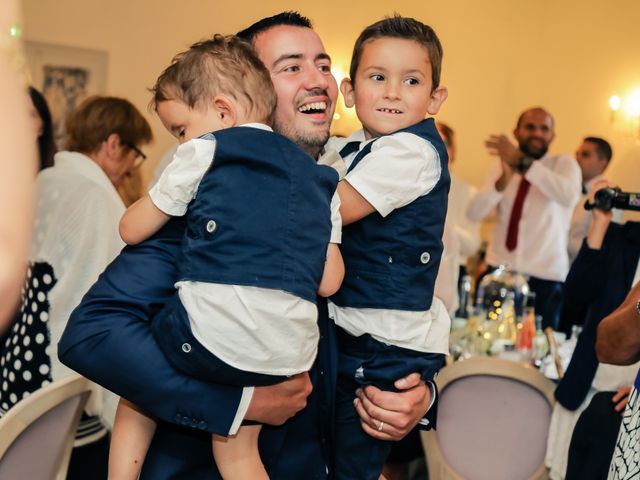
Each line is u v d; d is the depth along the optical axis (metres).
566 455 2.96
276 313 1.50
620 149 8.67
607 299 2.87
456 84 9.43
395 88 1.88
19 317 2.85
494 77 9.62
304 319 1.54
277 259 1.51
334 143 2.05
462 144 9.56
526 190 6.80
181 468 1.69
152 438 1.72
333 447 1.86
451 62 9.37
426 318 1.85
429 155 1.80
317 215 1.59
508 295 4.74
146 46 7.98
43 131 3.20
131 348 1.53
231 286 1.49
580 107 9.30
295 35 1.88
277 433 1.74
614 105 8.74
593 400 2.82
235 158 1.54
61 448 2.45
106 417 2.98
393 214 1.79
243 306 1.48
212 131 1.64
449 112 9.42
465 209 6.80
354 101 1.99
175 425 1.70
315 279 1.58
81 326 1.57
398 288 1.80
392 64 1.88
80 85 7.82
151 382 1.53
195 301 1.49
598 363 2.87
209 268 1.49
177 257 1.61
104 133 3.44
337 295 1.84
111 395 2.97
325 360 1.80
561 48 9.55
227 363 1.50
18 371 2.83
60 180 2.93
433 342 1.87
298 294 1.53
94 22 7.81
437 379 3.10
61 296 2.85
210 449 1.70
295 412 1.64
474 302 6.27
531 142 6.89
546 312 6.61
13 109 0.68
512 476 3.10
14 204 0.67
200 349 1.49
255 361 1.50
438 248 1.84
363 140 1.99
